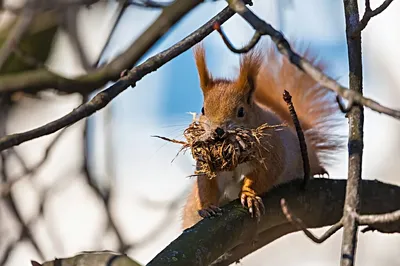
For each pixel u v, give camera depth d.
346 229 4.58
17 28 4.95
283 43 4.60
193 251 4.73
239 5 4.63
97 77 4.95
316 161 5.01
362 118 4.65
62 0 5.00
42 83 4.93
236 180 4.89
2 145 4.62
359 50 4.72
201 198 4.91
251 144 4.85
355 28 4.71
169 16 4.96
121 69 4.95
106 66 4.96
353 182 4.61
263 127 4.86
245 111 4.90
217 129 4.84
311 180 4.89
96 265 4.72
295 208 4.87
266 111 4.95
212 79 4.94
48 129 4.64
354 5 4.73
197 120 4.88
